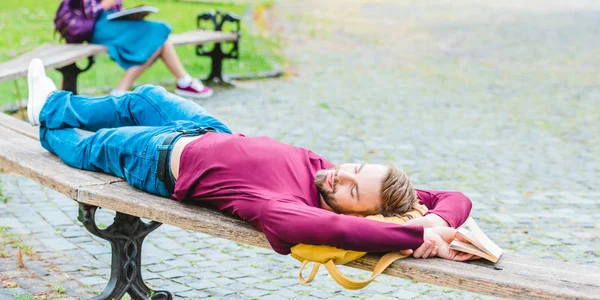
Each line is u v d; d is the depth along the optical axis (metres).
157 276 5.02
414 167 7.87
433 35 19.08
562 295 2.97
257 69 12.82
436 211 3.69
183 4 21.05
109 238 4.18
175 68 10.37
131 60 9.53
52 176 4.31
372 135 9.09
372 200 3.69
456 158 8.32
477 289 3.13
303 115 9.90
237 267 5.28
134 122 4.87
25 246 5.31
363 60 14.81
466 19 22.95
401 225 3.31
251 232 3.62
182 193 3.99
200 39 10.90
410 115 10.30
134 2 20.11
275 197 3.62
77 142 4.56
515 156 8.56
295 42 16.59
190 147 4.04
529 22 22.52
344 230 3.26
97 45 9.44
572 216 6.59
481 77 13.60
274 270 5.27
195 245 5.65
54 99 4.82
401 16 23.17
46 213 6.07
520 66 14.92
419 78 13.20
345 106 10.62
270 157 3.88
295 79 12.49
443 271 3.19
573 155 8.75
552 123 10.30
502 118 10.45
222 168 3.87
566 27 21.47
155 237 5.76
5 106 9.04
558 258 5.59
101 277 4.91
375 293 4.97
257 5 23.34
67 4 9.54
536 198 7.07
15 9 16.78
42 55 8.70
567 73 14.30
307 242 3.36
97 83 10.84
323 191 3.79
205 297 4.72
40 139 4.91
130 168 4.25
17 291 4.55
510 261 3.33
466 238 3.31
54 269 4.97
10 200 6.32
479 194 7.09
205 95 10.55
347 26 19.98
